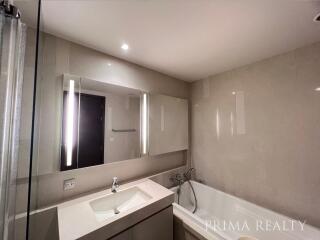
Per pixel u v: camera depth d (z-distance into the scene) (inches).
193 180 92.5
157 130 78.0
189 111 97.4
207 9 37.6
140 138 70.7
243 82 71.9
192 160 95.2
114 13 38.9
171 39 50.7
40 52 34.7
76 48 52.7
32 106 25.7
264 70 64.9
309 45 53.7
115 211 51.8
